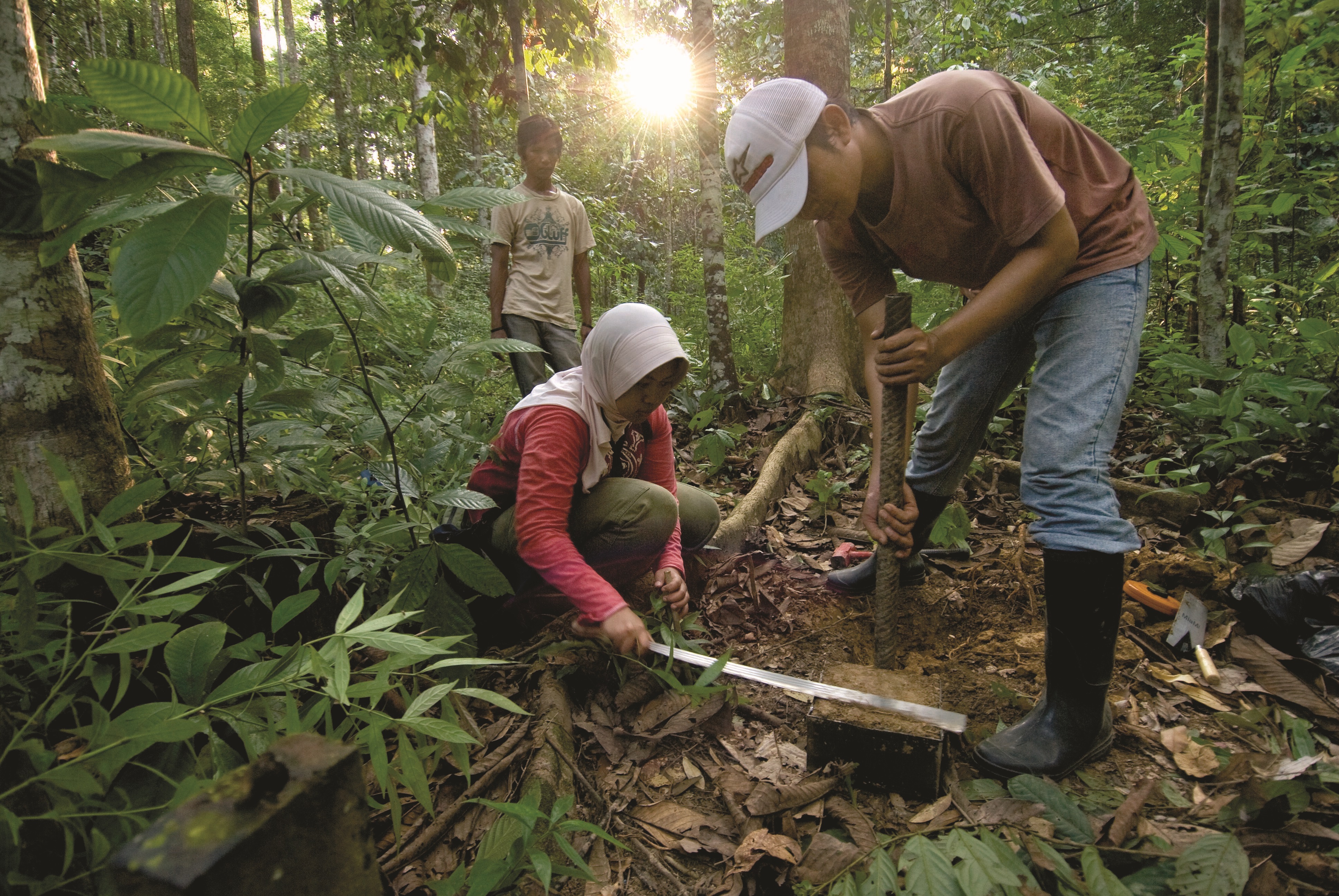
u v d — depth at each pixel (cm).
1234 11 317
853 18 647
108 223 145
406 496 213
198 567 141
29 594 121
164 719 117
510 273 396
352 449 255
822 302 459
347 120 1453
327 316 379
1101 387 166
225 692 129
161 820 61
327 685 122
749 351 588
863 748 162
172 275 120
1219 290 339
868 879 132
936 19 639
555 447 186
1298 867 134
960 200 167
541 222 389
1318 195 381
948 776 168
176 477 200
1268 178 389
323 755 69
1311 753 163
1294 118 431
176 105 133
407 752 134
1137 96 575
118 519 155
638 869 150
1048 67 561
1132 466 341
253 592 167
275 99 134
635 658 188
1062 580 164
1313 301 421
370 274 254
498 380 465
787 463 361
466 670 195
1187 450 328
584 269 415
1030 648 221
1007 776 165
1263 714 179
